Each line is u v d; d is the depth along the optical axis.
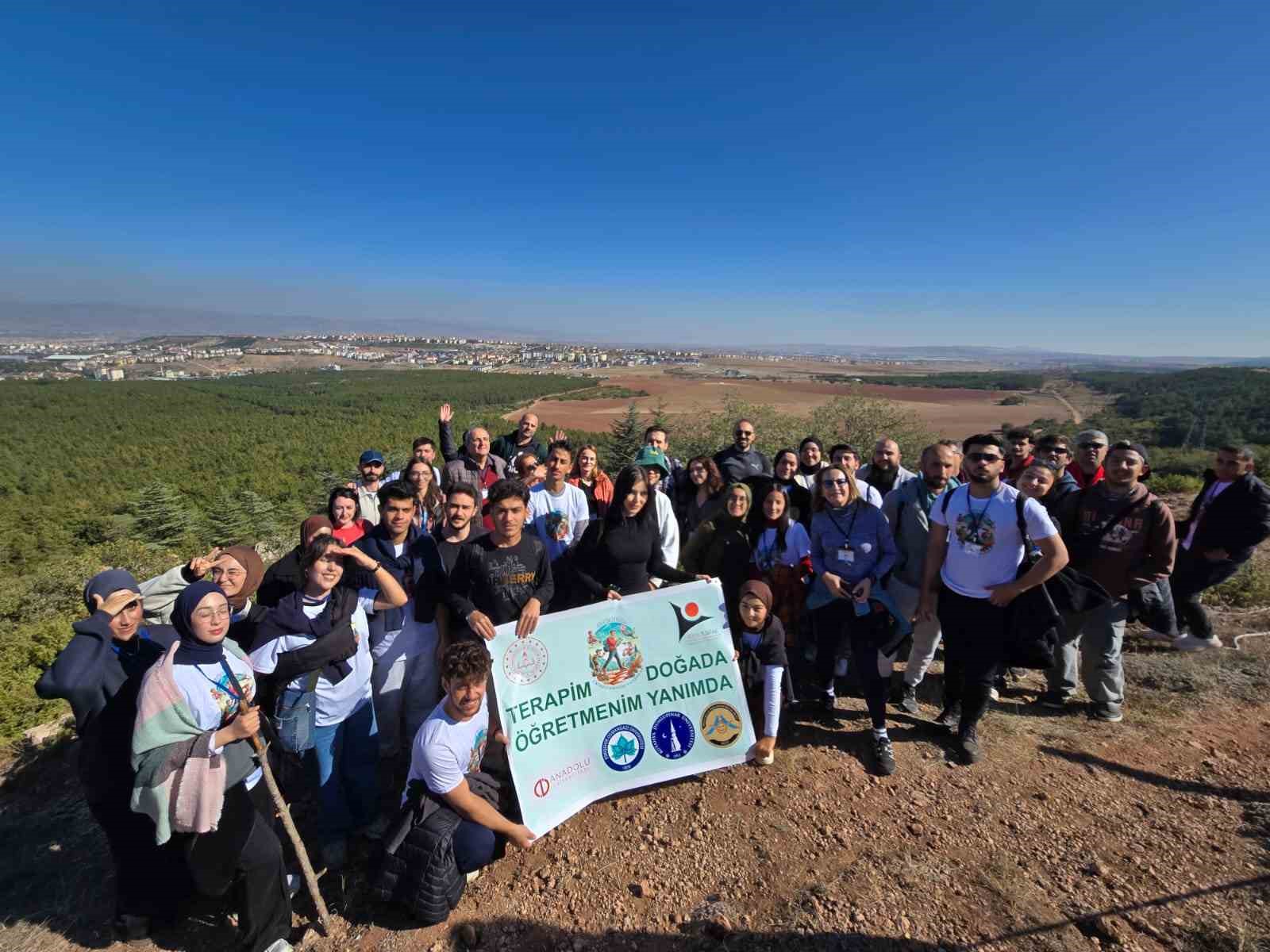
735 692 3.77
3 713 6.46
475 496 3.80
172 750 2.49
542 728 3.48
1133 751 3.68
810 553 4.17
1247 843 2.93
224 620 2.68
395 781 3.86
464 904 2.98
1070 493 4.32
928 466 4.21
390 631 3.73
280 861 2.79
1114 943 2.50
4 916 3.12
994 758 3.68
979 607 3.57
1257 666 4.57
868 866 2.97
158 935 2.97
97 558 19.44
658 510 4.53
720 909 2.81
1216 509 4.70
